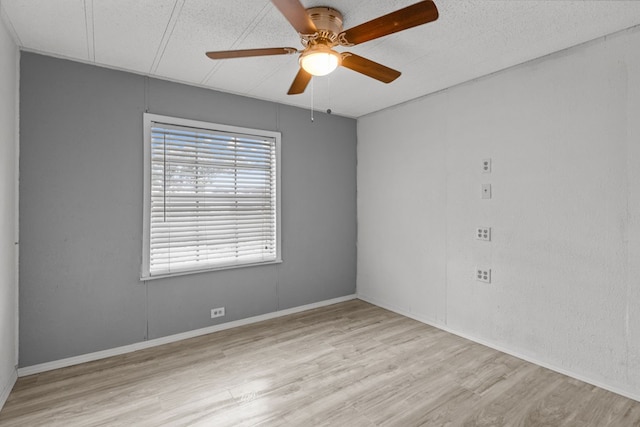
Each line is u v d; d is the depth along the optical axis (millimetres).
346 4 1802
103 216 2617
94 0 1772
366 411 1959
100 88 2596
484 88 2834
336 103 3584
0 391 1961
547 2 1802
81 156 2527
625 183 2086
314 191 3824
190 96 2992
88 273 2564
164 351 2744
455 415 1920
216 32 2113
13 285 2223
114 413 1936
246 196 3322
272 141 3488
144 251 2785
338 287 4062
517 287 2631
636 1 1783
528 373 2383
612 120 2133
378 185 3904
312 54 1755
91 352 2582
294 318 3520
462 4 1815
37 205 2369
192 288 3043
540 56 2457
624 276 2096
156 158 2838
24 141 2322
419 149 3410
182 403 2033
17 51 2268
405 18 1514
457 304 3076
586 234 2254
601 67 2174
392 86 3078
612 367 2146
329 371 2420
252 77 2848
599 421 1862
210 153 3100
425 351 2742
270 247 3498
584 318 2270
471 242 2951
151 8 1853
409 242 3537
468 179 2965
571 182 2320
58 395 2109
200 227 3064
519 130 2604
